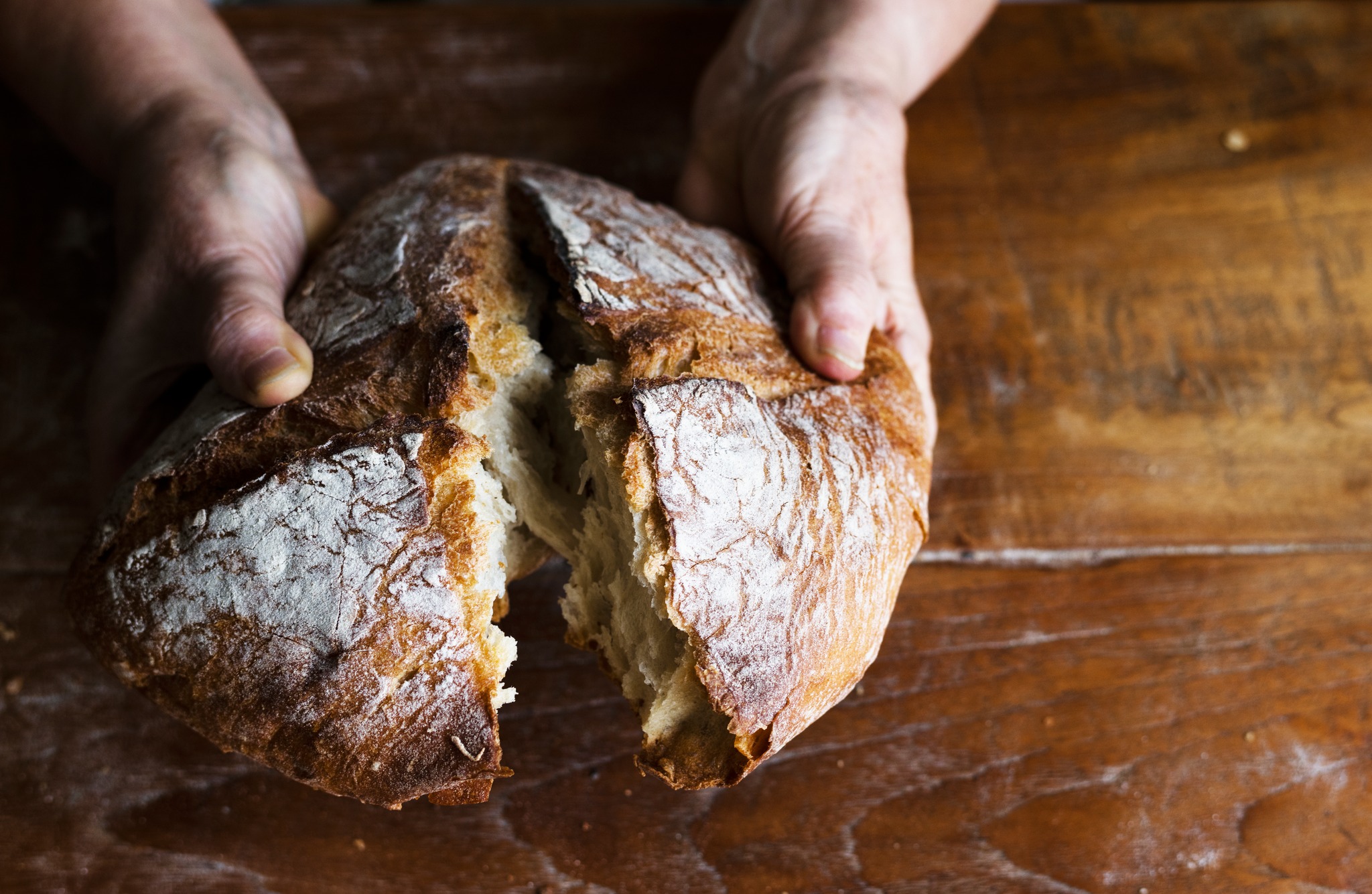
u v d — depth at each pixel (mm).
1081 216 613
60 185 591
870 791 509
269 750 419
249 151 520
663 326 446
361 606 413
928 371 545
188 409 469
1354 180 625
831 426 451
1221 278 601
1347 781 517
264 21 627
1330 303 597
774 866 499
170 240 502
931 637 532
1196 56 651
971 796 510
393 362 437
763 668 422
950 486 556
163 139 525
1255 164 627
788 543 427
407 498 417
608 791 506
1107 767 516
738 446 428
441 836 499
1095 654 532
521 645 523
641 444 422
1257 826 510
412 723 413
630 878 496
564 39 635
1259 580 546
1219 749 521
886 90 571
